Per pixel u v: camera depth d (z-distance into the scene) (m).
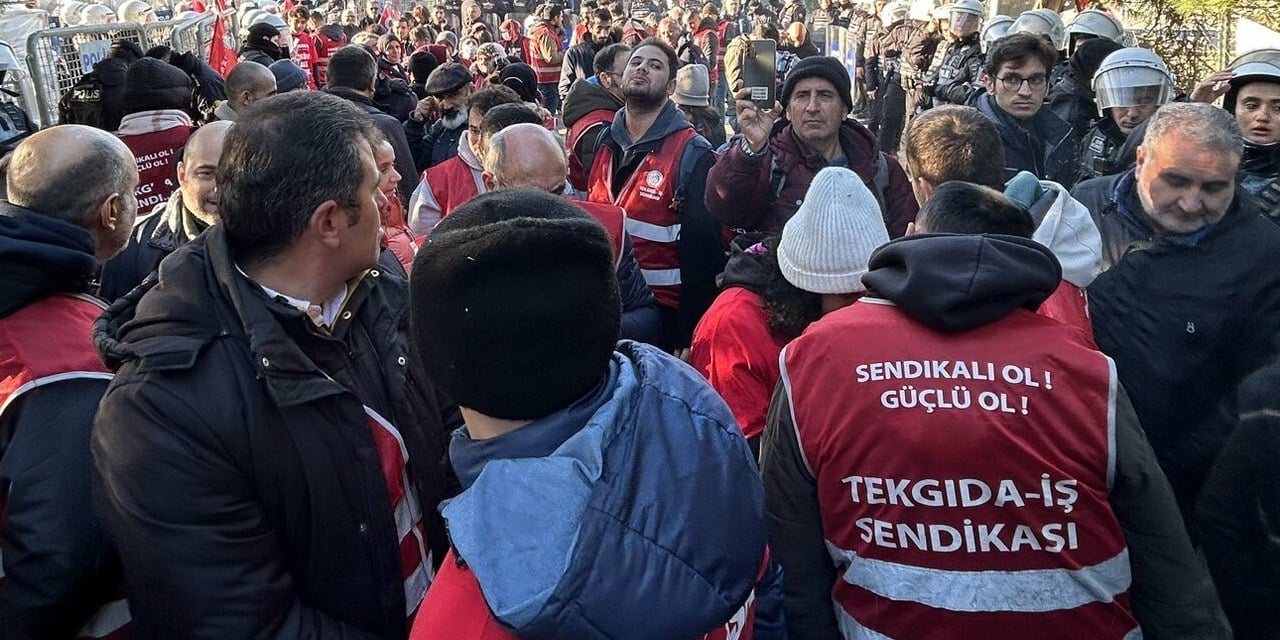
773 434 1.83
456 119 6.08
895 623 1.69
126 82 4.65
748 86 3.70
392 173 2.28
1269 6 7.20
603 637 1.00
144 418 1.48
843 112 3.55
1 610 1.75
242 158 1.57
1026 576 1.63
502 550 1.03
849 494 1.70
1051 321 1.72
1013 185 2.61
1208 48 7.73
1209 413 2.66
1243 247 2.62
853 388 1.69
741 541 1.12
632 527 1.06
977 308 1.66
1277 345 2.59
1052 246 2.51
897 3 12.91
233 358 1.54
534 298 1.12
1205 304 2.63
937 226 2.05
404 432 1.78
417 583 1.80
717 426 1.19
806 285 2.37
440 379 1.18
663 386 1.22
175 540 1.47
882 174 3.68
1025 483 1.60
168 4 22.11
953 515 1.63
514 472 1.08
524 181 3.11
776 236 2.60
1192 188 2.57
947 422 1.61
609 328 1.18
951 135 2.93
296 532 1.60
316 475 1.58
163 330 1.53
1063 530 1.61
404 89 7.41
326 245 1.61
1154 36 7.95
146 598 1.51
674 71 4.28
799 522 1.80
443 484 1.84
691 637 1.05
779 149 3.54
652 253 4.09
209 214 3.06
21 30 9.34
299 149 1.56
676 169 4.02
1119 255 2.81
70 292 1.99
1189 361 2.65
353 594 1.66
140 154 4.57
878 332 1.72
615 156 4.29
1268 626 2.61
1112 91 4.30
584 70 12.51
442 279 1.14
